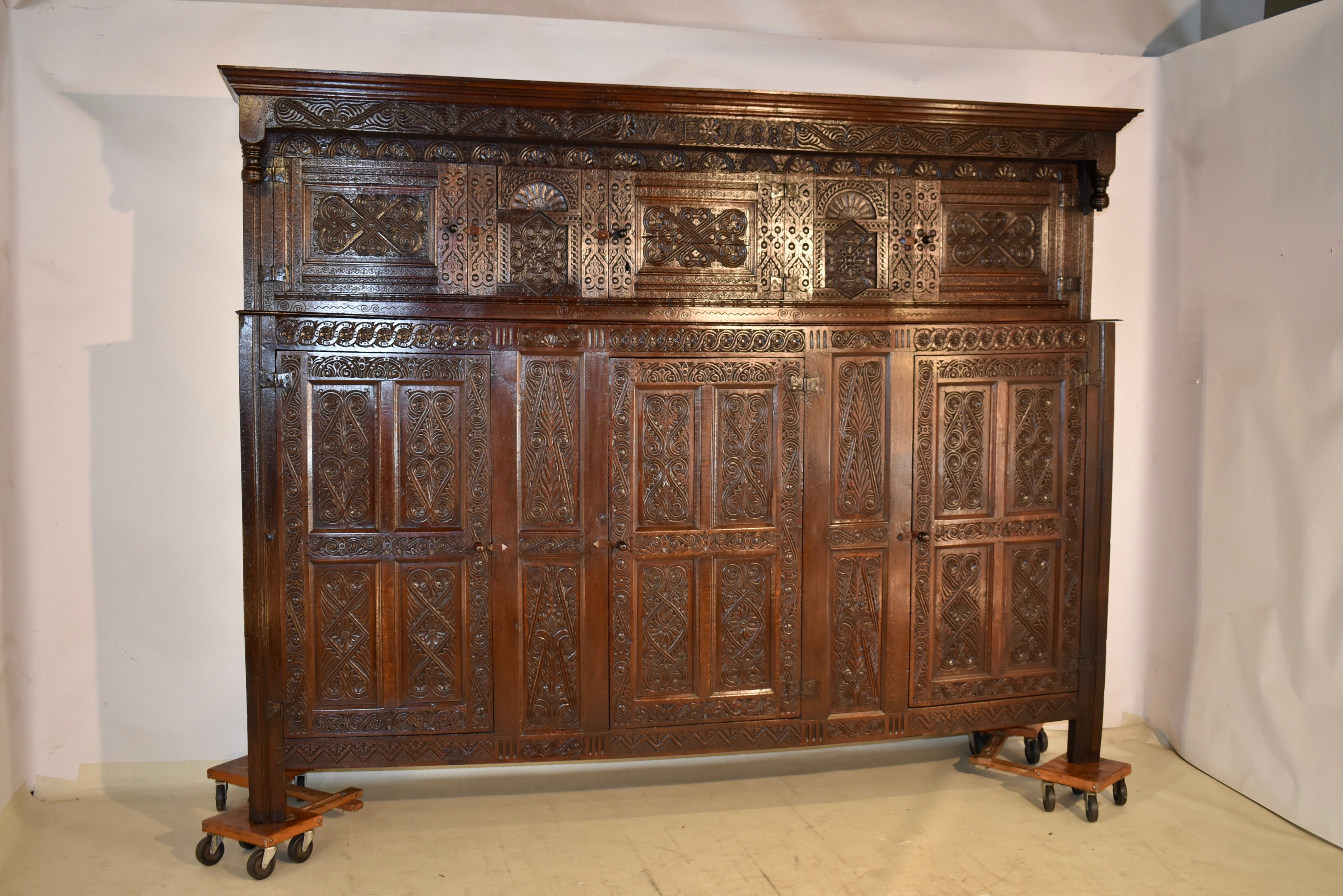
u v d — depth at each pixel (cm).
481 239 325
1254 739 361
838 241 346
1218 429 382
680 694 340
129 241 354
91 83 347
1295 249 346
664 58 383
